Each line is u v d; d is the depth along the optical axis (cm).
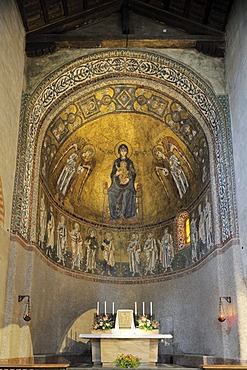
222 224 1305
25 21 1357
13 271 1186
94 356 1348
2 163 1151
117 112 1636
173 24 1446
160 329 1597
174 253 1652
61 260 1566
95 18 1450
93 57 1438
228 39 1395
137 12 1466
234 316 1169
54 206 1566
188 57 1455
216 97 1399
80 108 1553
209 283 1355
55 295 1489
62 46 1434
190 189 1616
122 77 1501
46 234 1466
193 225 1553
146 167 1784
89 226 1736
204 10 1370
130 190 1803
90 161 1739
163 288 1648
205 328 1359
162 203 1762
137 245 1767
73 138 1620
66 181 1658
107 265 1734
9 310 1153
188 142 1570
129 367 1237
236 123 1294
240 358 1111
